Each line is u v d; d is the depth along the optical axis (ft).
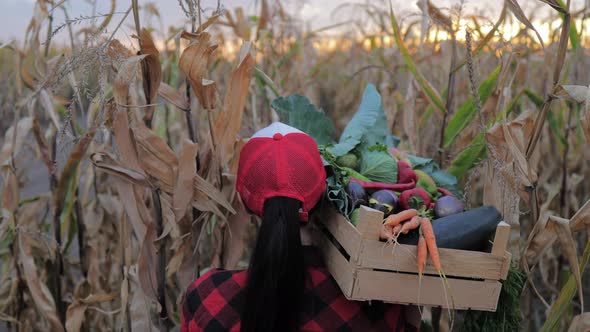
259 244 3.79
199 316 4.26
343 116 17.57
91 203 7.93
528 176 5.53
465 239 3.93
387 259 3.81
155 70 5.25
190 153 5.49
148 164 5.51
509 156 5.65
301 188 3.94
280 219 3.79
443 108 7.33
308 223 4.62
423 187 5.09
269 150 4.05
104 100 4.95
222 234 6.38
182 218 6.24
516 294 4.79
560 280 9.41
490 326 4.81
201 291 4.37
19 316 7.72
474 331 4.94
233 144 5.90
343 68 17.57
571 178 9.54
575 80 8.61
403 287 3.90
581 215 5.13
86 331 7.93
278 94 7.09
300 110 5.83
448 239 3.90
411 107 8.07
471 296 4.01
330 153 4.99
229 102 5.74
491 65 10.36
